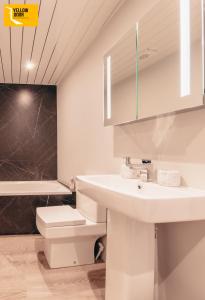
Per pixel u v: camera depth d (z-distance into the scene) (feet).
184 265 4.91
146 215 3.47
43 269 8.20
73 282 7.40
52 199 11.43
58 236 8.05
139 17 6.43
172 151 5.31
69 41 9.55
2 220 11.17
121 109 7.12
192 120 4.75
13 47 9.98
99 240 9.29
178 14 4.96
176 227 5.15
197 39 4.44
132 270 5.08
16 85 15.25
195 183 4.68
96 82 9.32
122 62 7.09
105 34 8.45
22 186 14.51
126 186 5.81
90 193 5.26
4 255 9.25
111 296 5.62
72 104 12.46
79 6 7.32
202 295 4.47
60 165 14.92
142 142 6.42
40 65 12.13
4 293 6.78
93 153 9.73
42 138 15.44
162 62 5.41
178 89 4.89
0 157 15.01
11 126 15.15
